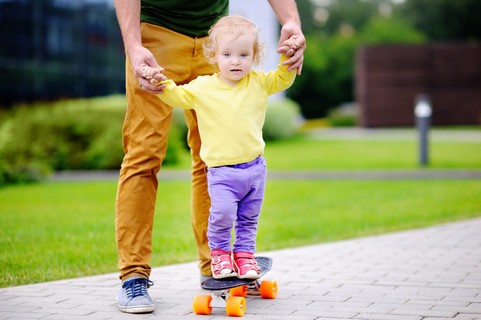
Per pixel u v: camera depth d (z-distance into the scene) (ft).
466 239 25.30
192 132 18.21
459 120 103.65
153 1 16.93
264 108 16.47
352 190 41.65
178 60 17.28
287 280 19.36
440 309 15.83
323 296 17.38
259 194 16.35
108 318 15.62
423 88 103.30
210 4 17.46
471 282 18.65
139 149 16.87
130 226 16.80
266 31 89.40
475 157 59.21
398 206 34.53
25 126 57.41
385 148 70.79
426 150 54.90
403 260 21.89
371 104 103.76
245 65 15.90
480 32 196.54
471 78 103.09
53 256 22.65
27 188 44.83
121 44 82.89
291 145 78.84
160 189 42.88
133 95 16.81
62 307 16.65
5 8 70.03
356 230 28.14
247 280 15.85
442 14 197.67
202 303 15.83
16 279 19.71
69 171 58.29
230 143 15.88
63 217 31.40
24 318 15.62
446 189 40.75
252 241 16.49
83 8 77.82
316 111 155.63
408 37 164.55
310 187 43.62
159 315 15.90
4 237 25.91
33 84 72.59
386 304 16.39
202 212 18.42
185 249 24.50
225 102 15.99
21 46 71.56
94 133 59.06
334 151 69.67
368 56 103.35
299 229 28.37
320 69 152.05
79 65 77.36
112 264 21.88
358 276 19.74
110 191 42.39
